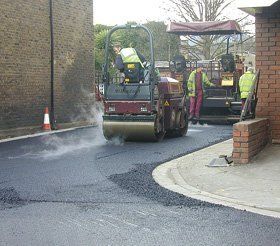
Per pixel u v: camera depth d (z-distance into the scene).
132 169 9.68
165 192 7.74
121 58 13.51
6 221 6.21
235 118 18.20
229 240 5.48
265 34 10.34
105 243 5.41
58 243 5.41
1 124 16.08
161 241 5.46
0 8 15.92
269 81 10.38
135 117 13.34
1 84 16.06
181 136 15.15
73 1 19.94
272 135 10.44
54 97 18.89
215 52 29.89
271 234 5.68
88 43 21.09
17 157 11.23
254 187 7.75
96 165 10.12
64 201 7.20
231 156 9.61
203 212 6.58
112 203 7.08
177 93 15.03
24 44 17.16
